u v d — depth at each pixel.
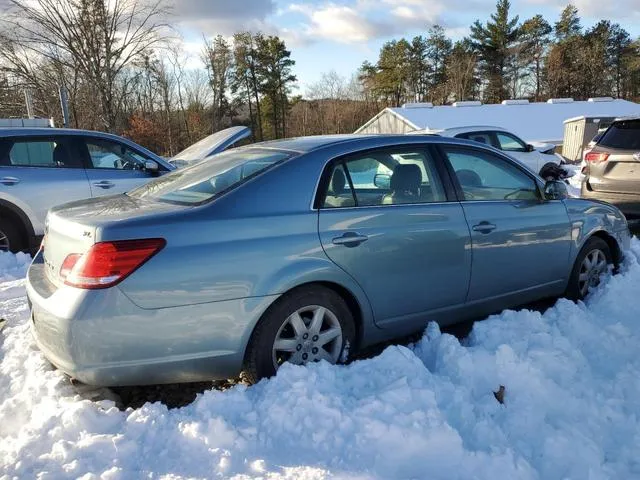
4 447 2.65
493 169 4.19
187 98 51.44
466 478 2.37
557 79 62.59
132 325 2.77
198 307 2.88
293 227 3.15
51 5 20.73
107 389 3.26
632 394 2.99
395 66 65.50
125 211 3.11
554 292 4.52
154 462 2.47
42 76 25.34
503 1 61.94
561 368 3.25
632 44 65.00
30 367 3.51
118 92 30.66
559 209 4.43
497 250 3.98
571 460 2.48
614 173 7.55
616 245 4.99
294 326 3.18
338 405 2.75
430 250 3.62
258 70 59.38
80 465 2.42
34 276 3.28
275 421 2.68
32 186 6.71
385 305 3.51
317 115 64.81
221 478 2.35
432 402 2.81
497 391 3.07
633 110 34.44
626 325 3.92
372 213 3.42
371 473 2.37
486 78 63.75
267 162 3.42
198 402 2.86
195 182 3.53
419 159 3.80
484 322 3.83
